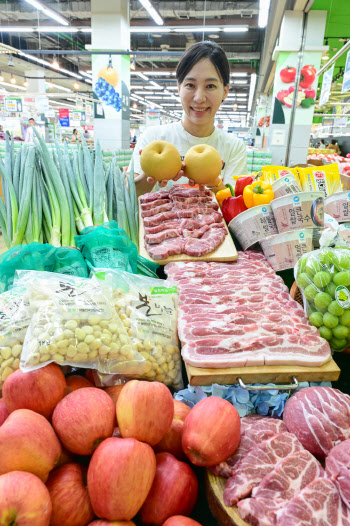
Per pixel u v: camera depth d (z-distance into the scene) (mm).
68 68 23203
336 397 1005
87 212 1638
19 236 1499
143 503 848
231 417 911
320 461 962
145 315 1178
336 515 785
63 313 1017
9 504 690
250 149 7746
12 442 779
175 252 1562
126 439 822
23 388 896
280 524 766
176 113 40500
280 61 8156
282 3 6148
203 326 1170
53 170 1641
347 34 11664
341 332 1171
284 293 1387
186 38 18188
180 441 974
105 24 9922
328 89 9680
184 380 1287
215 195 2020
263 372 1045
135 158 2607
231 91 29516
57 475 843
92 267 1377
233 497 833
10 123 9461
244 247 1734
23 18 15219
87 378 1095
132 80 25219
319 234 1617
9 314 1075
